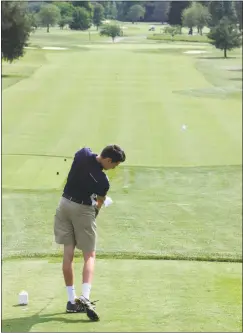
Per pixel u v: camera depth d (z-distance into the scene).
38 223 11.39
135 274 7.17
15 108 30.81
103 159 5.24
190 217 12.44
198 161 19.19
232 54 79.56
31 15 58.53
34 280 6.59
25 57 64.19
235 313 5.57
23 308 5.48
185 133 24.38
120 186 15.43
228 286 6.71
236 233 11.15
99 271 7.27
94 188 5.24
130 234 10.80
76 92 38.16
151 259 8.80
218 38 75.00
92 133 24.06
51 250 9.20
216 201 14.03
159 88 41.59
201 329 5.09
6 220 11.55
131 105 32.66
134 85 43.06
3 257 8.59
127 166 17.91
